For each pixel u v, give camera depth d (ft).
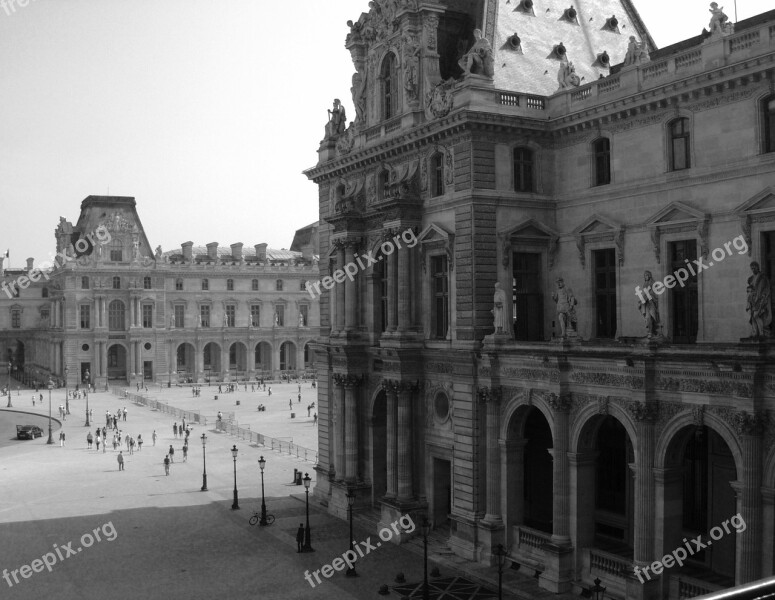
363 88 215.51
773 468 115.96
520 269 180.45
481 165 174.29
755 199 138.72
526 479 184.44
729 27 145.28
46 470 284.41
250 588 156.04
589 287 174.19
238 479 264.11
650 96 156.04
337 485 217.15
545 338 181.57
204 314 645.10
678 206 152.25
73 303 593.01
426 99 188.55
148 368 620.49
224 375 645.10
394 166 201.36
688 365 125.70
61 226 639.35
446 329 184.24
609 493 172.45
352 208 212.23
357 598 149.48
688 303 153.58
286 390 577.84
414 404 191.21
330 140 231.50
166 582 159.94
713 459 147.84
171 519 210.59
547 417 154.71
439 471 189.57
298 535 180.45
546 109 182.19
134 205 628.28
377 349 202.69
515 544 165.07
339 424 216.33
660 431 132.36
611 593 140.56
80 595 152.87
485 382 167.84
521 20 196.44
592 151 173.68
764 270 139.23
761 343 115.75
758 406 116.57
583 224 173.99
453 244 179.32
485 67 176.14
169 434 369.09
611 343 147.23
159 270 617.21
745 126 141.59
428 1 190.29
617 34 215.51
